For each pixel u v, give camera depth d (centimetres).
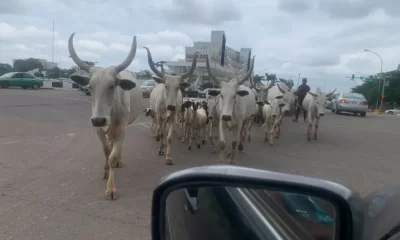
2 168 684
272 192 183
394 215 170
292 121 1952
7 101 1994
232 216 186
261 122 1684
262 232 178
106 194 553
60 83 4434
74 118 1488
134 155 873
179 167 774
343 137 1413
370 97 6800
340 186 184
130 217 487
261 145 1134
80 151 865
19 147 870
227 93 786
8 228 437
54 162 748
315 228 174
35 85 3528
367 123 2114
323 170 820
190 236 192
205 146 1063
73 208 508
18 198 534
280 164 864
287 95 1345
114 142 605
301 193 178
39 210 495
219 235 186
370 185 709
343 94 2795
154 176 692
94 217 481
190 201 194
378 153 1080
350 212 170
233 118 826
